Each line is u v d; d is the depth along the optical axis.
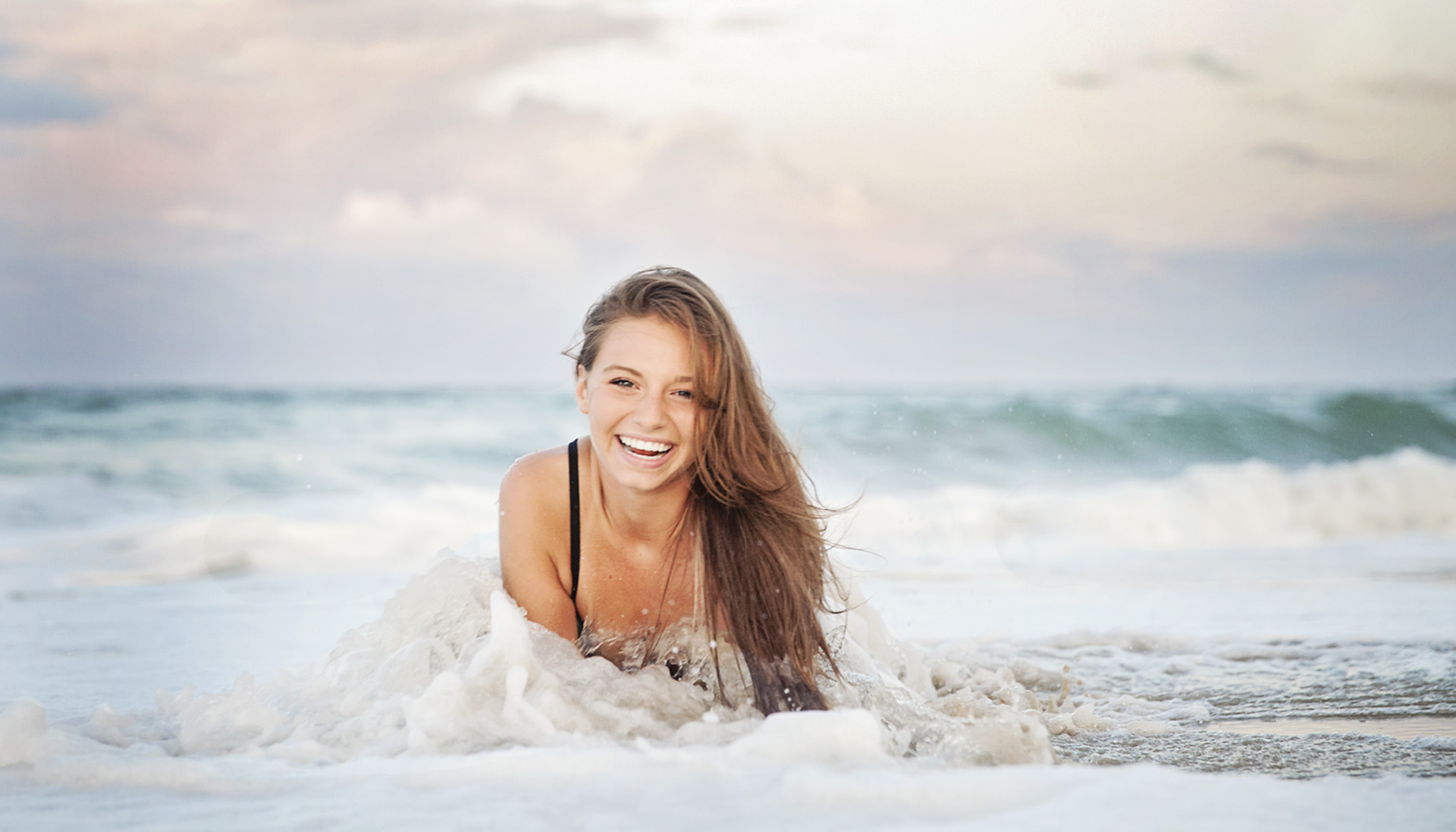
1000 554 6.19
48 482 9.60
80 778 1.47
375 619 3.95
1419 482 8.38
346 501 8.16
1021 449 11.62
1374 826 1.18
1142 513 7.77
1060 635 3.32
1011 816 1.22
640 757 1.46
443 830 1.20
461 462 11.03
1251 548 6.79
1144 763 1.79
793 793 1.31
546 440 11.97
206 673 2.73
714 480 2.09
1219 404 12.98
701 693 1.98
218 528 6.93
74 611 4.21
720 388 2.04
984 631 3.52
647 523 2.13
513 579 2.14
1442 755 1.89
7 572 5.77
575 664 1.96
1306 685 2.62
